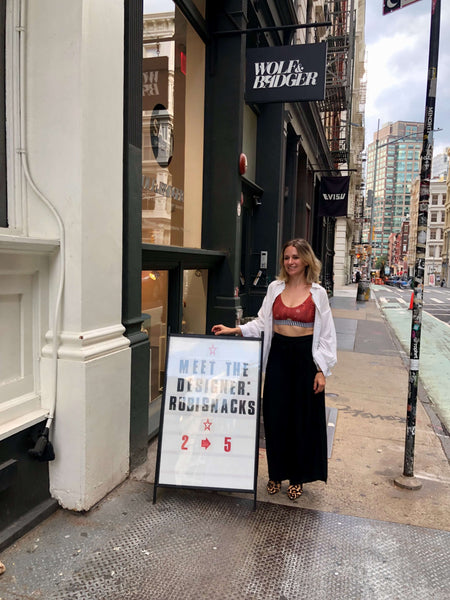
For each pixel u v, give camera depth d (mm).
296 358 3205
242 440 3186
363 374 7625
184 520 2973
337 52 21125
